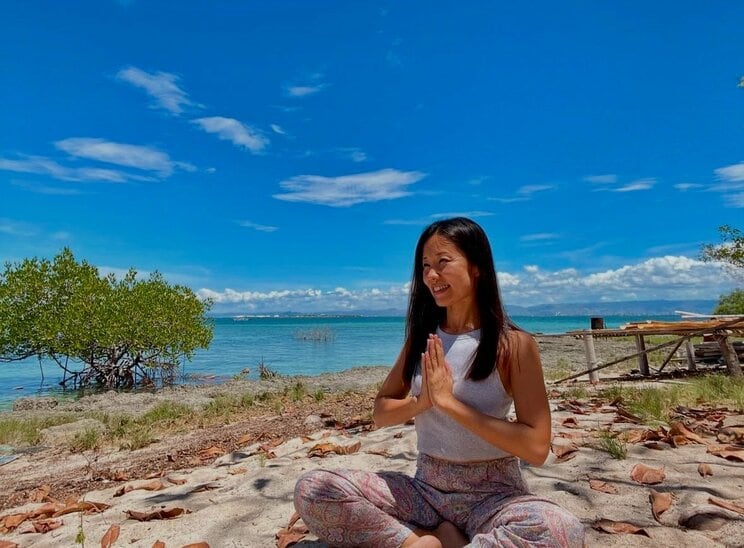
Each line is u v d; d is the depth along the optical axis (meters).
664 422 5.07
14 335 17.17
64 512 3.62
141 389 17.34
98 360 19.25
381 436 5.27
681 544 2.51
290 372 19.77
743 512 2.76
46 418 9.46
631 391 6.99
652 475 3.31
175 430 7.44
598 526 2.69
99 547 2.91
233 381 15.36
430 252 2.38
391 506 2.37
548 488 3.26
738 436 4.20
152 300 18.48
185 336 18.94
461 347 2.36
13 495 4.57
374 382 12.88
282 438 5.91
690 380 8.45
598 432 4.58
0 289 17.08
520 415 2.23
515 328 2.31
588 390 8.27
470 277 2.36
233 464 4.72
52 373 24.09
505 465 2.31
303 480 2.40
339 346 35.81
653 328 9.60
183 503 3.58
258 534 2.91
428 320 2.57
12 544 3.08
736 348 10.99
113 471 5.13
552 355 17.67
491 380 2.27
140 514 3.27
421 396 2.30
